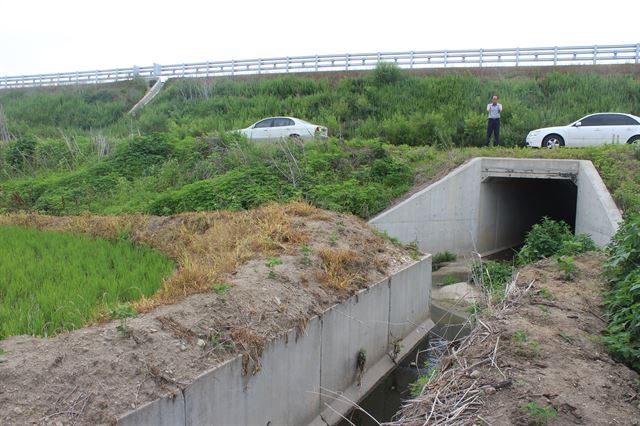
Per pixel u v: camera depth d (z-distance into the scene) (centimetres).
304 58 3331
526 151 1711
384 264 995
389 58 3142
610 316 704
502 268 1275
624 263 780
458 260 1647
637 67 2723
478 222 1692
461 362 606
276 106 2833
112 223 1201
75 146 2169
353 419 791
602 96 2462
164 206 1475
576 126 1953
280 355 659
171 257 1012
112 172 1839
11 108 3584
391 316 977
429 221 1622
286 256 865
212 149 1880
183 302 648
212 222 1137
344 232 1066
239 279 742
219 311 642
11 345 528
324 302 771
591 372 564
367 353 890
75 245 1026
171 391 510
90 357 516
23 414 444
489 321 698
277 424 662
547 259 998
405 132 2322
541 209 2108
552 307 736
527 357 590
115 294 730
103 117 3353
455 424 486
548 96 2577
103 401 475
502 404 507
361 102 2659
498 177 1689
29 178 1947
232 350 593
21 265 863
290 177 1622
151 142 1967
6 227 1202
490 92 2620
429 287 1172
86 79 4047
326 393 768
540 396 512
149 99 3466
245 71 3497
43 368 488
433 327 1138
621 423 484
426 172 1736
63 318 636
